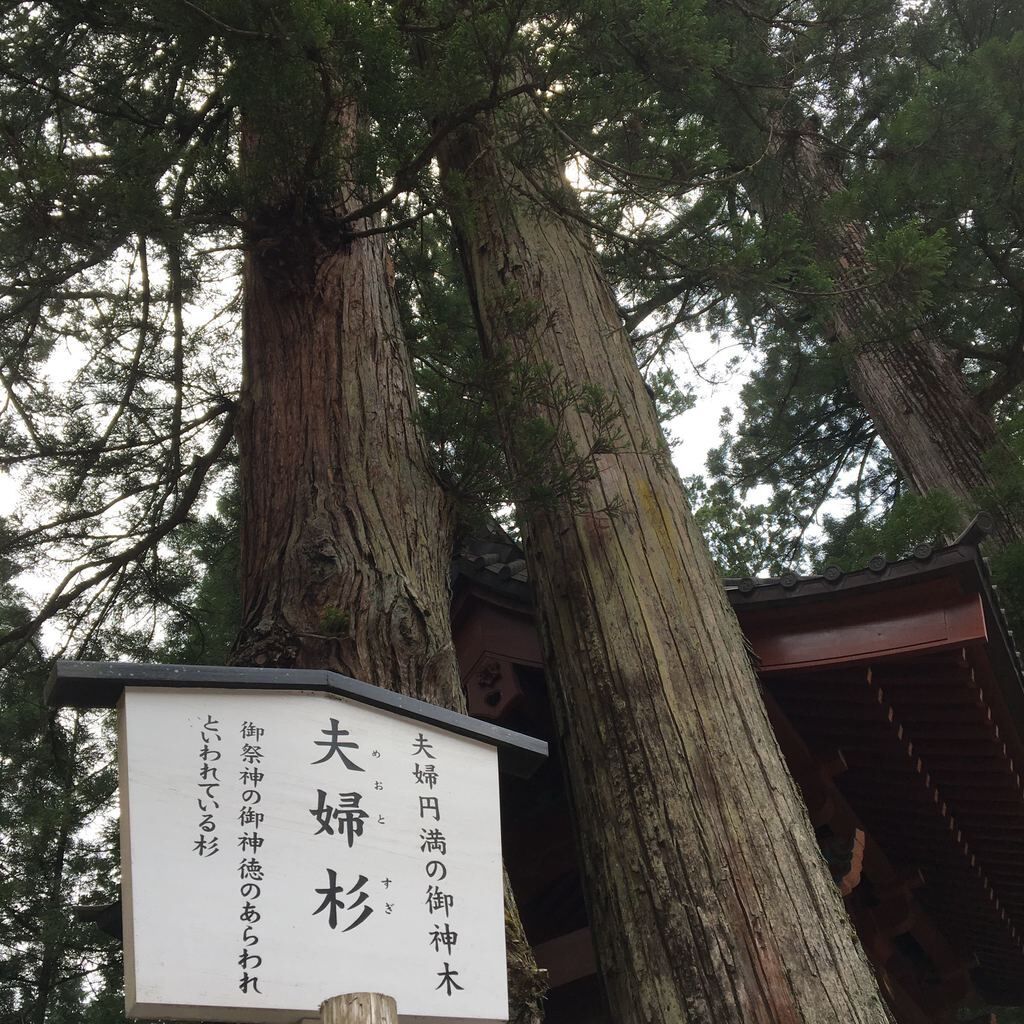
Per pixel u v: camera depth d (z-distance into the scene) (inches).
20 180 153.5
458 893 102.1
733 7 324.5
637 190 223.0
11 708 319.6
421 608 167.2
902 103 398.0
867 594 207.3
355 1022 89.0
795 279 240.7
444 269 364.2
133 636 302.4
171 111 244.1
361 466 183.8
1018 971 365.1
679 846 176.2
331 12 167.3
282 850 96.0
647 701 192.7
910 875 285.4
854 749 242.2
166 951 87.3
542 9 186.5
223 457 308.2
